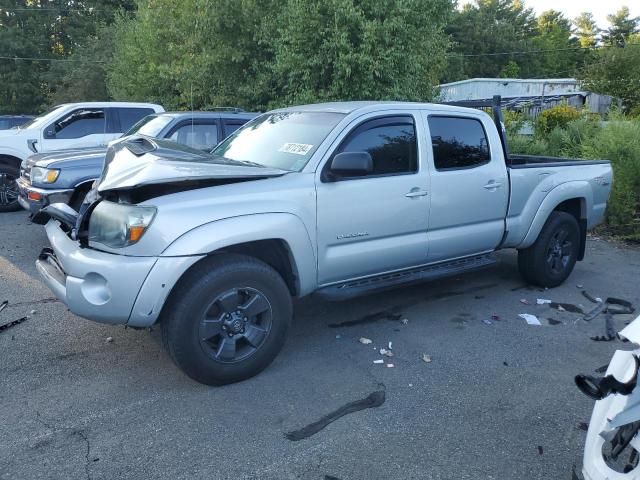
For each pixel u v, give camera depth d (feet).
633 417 6.63
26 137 33.01
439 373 13.51
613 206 28.58
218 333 12.34
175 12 58.85
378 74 41.91
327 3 41.83
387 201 14.88
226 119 28.78
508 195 17.88
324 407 11.92
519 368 13.83
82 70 109.29
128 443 10.57
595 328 16.43
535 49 190.90
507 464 10.12
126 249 11.66
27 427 11.05
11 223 29.89
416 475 9.78
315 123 15.19
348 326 16.38
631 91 82.64
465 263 17.53
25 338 15.17
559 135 40.60
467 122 17.24
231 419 11.41
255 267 12.57
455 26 172.55
